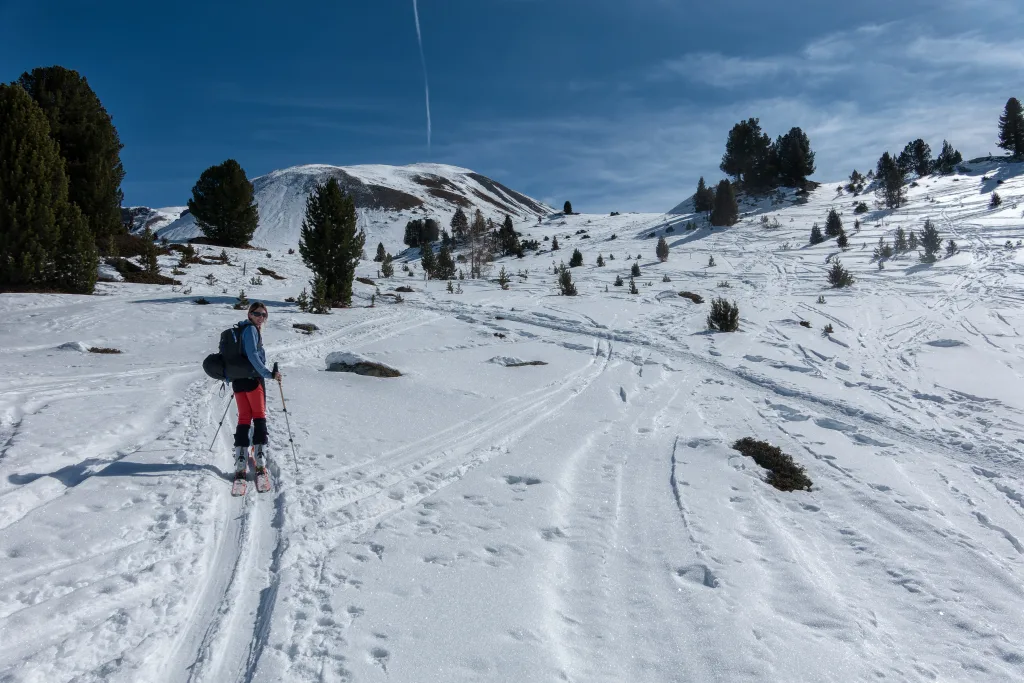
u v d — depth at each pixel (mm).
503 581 3816
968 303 20844
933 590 4184
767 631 3490
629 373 12805
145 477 5090
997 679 3203
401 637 3137
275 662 2857
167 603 3363
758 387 11695
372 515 4832
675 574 4160
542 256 54812
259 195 125125
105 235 26594
